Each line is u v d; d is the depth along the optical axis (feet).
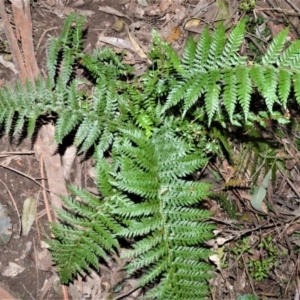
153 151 4.87
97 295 5.65
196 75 4.64
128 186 4.71
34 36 5.92
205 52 4.65
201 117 5.18
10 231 5.54
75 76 5.80
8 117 4.93
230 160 5.91
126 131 4.86
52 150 5.65
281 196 6.28
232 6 6.48
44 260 5.60
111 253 5.71
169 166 4.87
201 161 4.92
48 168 5.64
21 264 5.55
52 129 5.65
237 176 6.07
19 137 5.65
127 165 4.84
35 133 5.65
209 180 6.05
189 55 4.68
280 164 6.25
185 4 6.46
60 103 5.01
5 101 4.93
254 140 5.96
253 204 6.06
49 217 5.60
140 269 5.74
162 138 5.09
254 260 6.08
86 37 6.07
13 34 5.75
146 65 6.11
